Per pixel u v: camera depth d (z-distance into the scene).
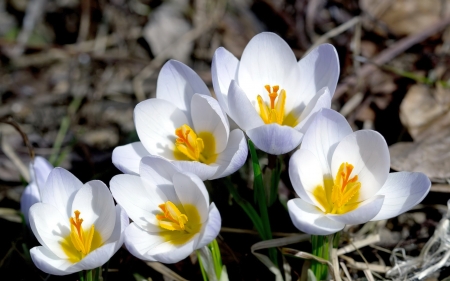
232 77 0.56
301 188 0.52
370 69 0.67
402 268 0.57
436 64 0.67
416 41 0.68
